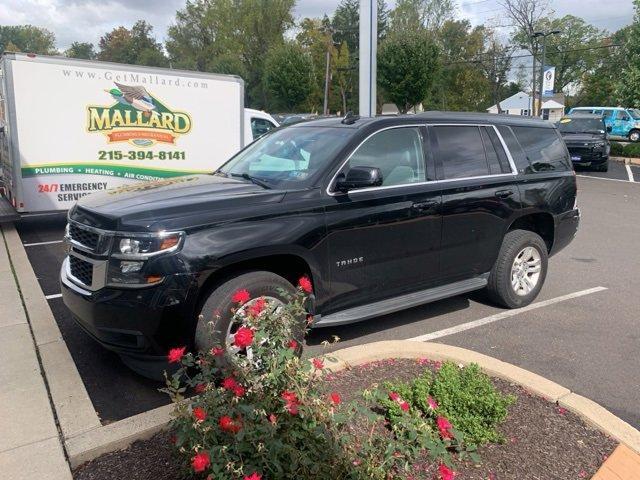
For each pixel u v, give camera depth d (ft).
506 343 16.22
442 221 16.28
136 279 11.68
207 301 12.19
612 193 51.16
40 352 14.78
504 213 17.83
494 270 18.38
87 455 9.97
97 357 14.87
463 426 9.91
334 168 14.40
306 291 11.93
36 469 9.67
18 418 11.44
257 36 208.03
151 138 33.96
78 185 32.01
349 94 195.31
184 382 12.67
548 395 11.48
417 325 17.56
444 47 199.72
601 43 226.79
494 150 18.08
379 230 14.88
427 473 9.06
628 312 19.11
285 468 7.89
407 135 16.16
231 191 13.82
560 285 22.44
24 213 30.86
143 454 9.96
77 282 12.91
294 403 8.05
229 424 7.68
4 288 20.44
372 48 38.24
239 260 12.48
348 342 16.08
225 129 36.68
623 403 12.82
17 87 29.55
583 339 16.58
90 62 31.37
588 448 10.09
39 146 30.53
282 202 13.38
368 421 9.42
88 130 31.81
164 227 11.84
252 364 9.27
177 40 240.73
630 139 120.78
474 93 195.52
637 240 31.76
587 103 215.10
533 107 139.64
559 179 19.60
